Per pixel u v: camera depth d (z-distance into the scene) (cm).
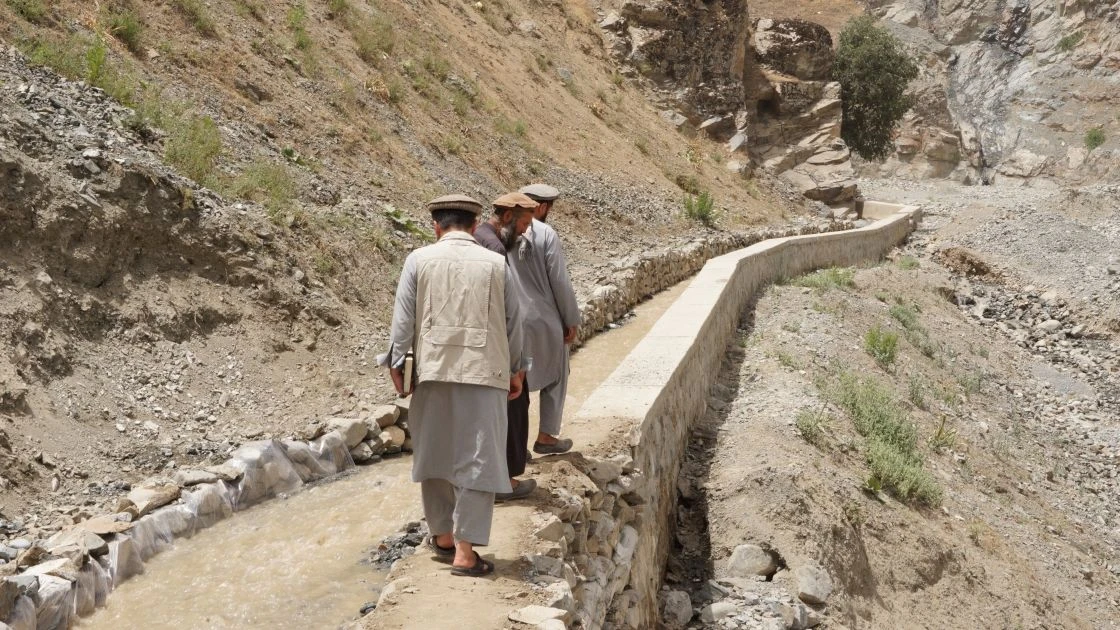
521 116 2197
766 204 3017
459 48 2238
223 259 871
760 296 1717
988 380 1806
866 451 1036
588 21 3238
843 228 3139
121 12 1223
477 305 423
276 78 1402
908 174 5828
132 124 957
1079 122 7044
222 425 737
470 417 422
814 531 785
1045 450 1498
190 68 1245
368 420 744
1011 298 2553
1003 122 7244
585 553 501
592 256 1698
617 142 2542
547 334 561
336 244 1039
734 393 1142
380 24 1916
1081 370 2036
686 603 679
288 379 826
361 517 602
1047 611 897
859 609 751
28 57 964
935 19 8431
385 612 383
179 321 807
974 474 1209
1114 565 1123
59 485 606
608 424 643
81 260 767
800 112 3794
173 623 459
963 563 891
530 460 563
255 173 1045
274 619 464
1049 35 7844
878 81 4509
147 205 839
